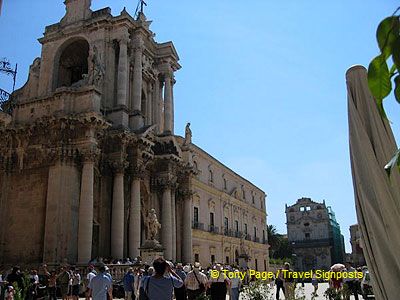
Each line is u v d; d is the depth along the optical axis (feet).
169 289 24.17
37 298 73.36
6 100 123.44
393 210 16.07
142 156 113.39
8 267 94.22
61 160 95.50
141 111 125.90
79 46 127.65
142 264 88.53
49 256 89.86
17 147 103.19
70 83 130.21
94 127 96.63
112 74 116.47
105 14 119.65
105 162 106.63
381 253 16.08
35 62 127.95
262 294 43.24
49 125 97.86
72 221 92.99
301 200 380.99
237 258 201.77
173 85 143.13
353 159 17.54
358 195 17.20
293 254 340.59
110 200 106.11
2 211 99.96
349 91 18.19
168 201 124.98
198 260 159.94
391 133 17.26
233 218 204.64
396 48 7.34
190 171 137.59
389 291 15.69
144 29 123.95
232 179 211.82
